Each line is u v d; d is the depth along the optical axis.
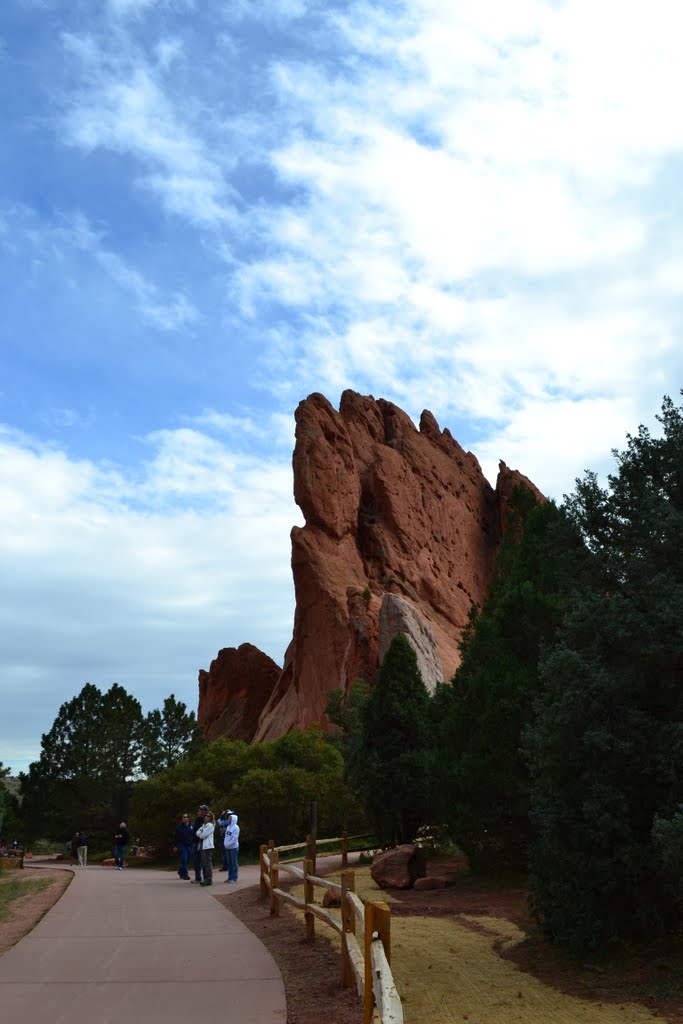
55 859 51.66
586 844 9.77
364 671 70.94
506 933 11.95
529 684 17.73
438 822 25.23
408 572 86.50
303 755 39.16
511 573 21.11
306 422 90.19
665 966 9.06
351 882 9.14
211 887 21.02
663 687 9.96
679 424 11.19
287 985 9.15
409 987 8.78
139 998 8.48
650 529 10.73
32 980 9.38
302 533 83.44
